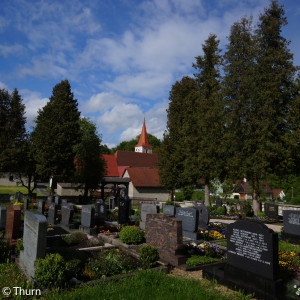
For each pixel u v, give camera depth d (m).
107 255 9.73
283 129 27.98
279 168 27.27
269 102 26.95
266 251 7.14
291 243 15.43
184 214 15.21
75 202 43.84
